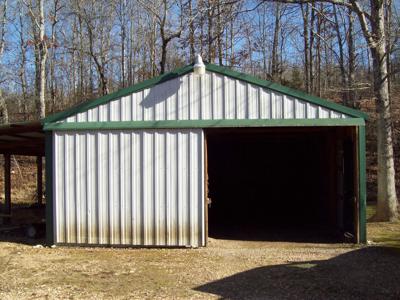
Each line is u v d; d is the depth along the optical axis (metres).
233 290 6.70
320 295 6.38
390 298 6.20
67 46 32.09
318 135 14.88
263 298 6.30
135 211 10.01
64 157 10.20
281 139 16.59
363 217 10.00
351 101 22.30
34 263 8.58
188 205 9.91
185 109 9.96
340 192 11.98
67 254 9.38
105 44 31.25
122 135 10.09
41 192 17.31
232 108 9.88
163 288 6.86
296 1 13.92
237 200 17.58
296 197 17.20
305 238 11.23
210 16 15.98
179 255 9.17
